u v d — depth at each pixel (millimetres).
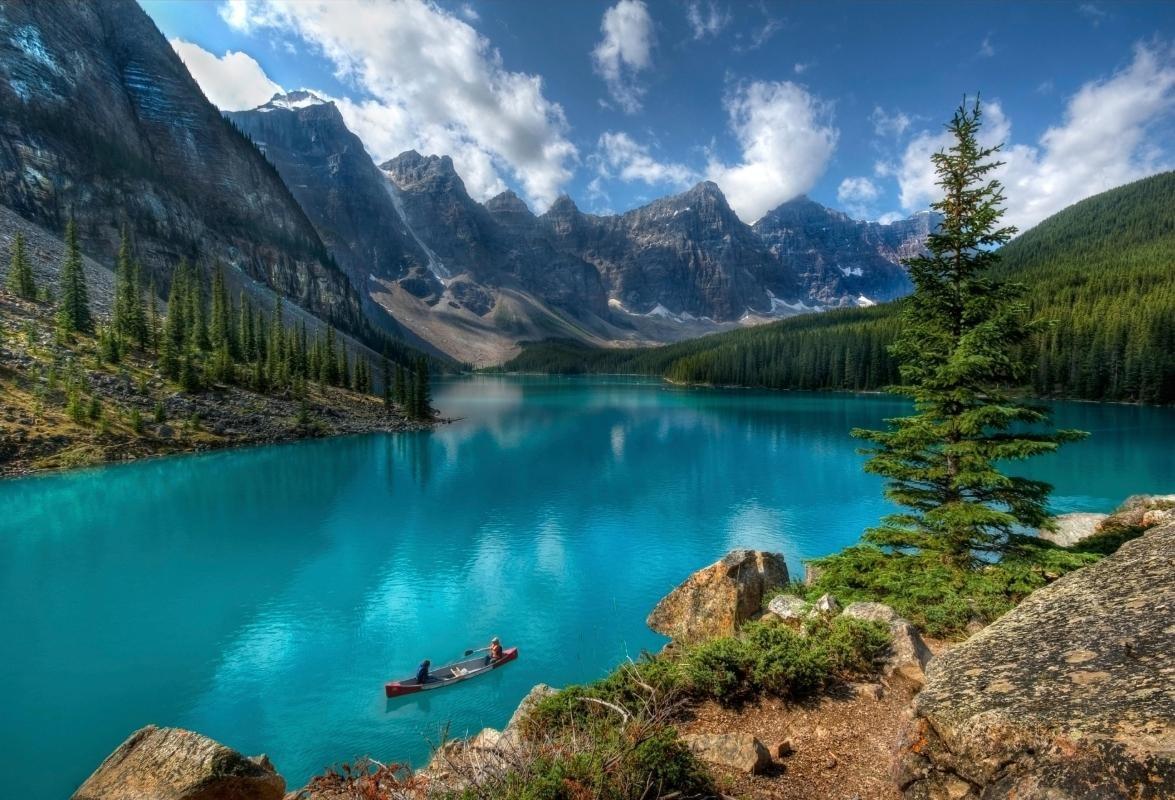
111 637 31656
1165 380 114750
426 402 132500
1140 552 4918
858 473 73188
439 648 30719
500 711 25031
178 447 79312
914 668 10203
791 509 56969
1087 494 53781
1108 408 113500
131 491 62844
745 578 22484
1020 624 4566
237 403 98062
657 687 10031
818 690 9984
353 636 32000
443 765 7953
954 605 14594
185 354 105312
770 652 10320
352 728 23828
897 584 16141
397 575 41000
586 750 6738
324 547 47031
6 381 73375
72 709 25016
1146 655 3426
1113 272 170750
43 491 60656
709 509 57375
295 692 26469
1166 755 2562
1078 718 3086
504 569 42062
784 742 8305
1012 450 15906
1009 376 17125
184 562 43406
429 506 59750
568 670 28312
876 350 179500
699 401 175000
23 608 35219
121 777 6859
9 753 22062
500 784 6508
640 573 41188
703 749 7992
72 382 76875
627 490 65875
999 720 3367
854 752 8062
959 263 17562
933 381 17422
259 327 146500
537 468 78688
